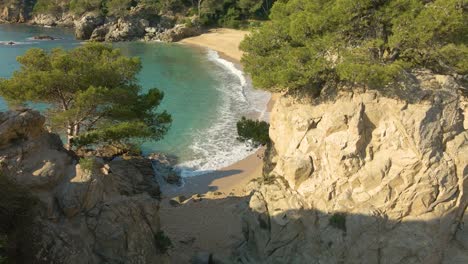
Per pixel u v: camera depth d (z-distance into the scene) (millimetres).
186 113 51531
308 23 22938
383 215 19531
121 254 17906
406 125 19438
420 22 20406
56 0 134250
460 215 19688
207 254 23781
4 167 17578
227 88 62469
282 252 21297
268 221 21922
